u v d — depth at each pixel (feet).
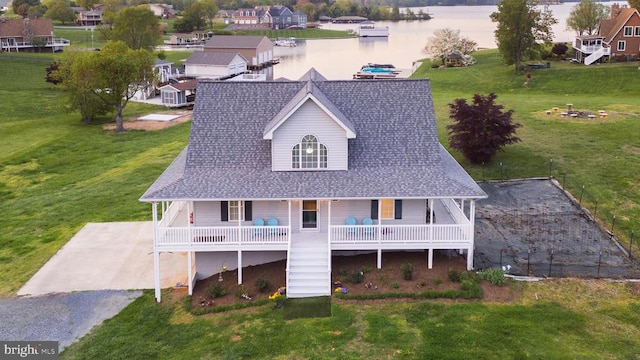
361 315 85.56
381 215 103.19
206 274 102.06
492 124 149.69
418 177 99.40
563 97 238.68
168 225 103.40
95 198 148.15
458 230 97.25
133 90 241.55
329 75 391.04
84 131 233.76
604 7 409.08
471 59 366.84
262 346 79.15
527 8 291.38
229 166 101.81
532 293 90.79
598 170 143.23
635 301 88.28
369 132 106.22
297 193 95.50
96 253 113.70
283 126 99.04
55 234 125.29
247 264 102.68
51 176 176.04
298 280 93.76
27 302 95.40
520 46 291.58
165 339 83.20
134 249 115.34
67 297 96.73
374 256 102.99
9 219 137.39
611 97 236.22
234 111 108.06
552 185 137.08
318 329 82.48
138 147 204.85
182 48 540.93
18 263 110.83
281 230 101.14
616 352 75.72
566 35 607.78
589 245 107.55
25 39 455.22
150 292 97.76
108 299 95.86
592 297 89.56
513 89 268.82
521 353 75.51
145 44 405.80
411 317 84.53
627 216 118.73
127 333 85.40
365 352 76.69
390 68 400.67
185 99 297.12
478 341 78.23
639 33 289.94
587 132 174.50
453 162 113.60
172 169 108.37
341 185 97.60
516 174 145.18
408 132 105.91
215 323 86.33
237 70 384.06
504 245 108.17
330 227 96.63
